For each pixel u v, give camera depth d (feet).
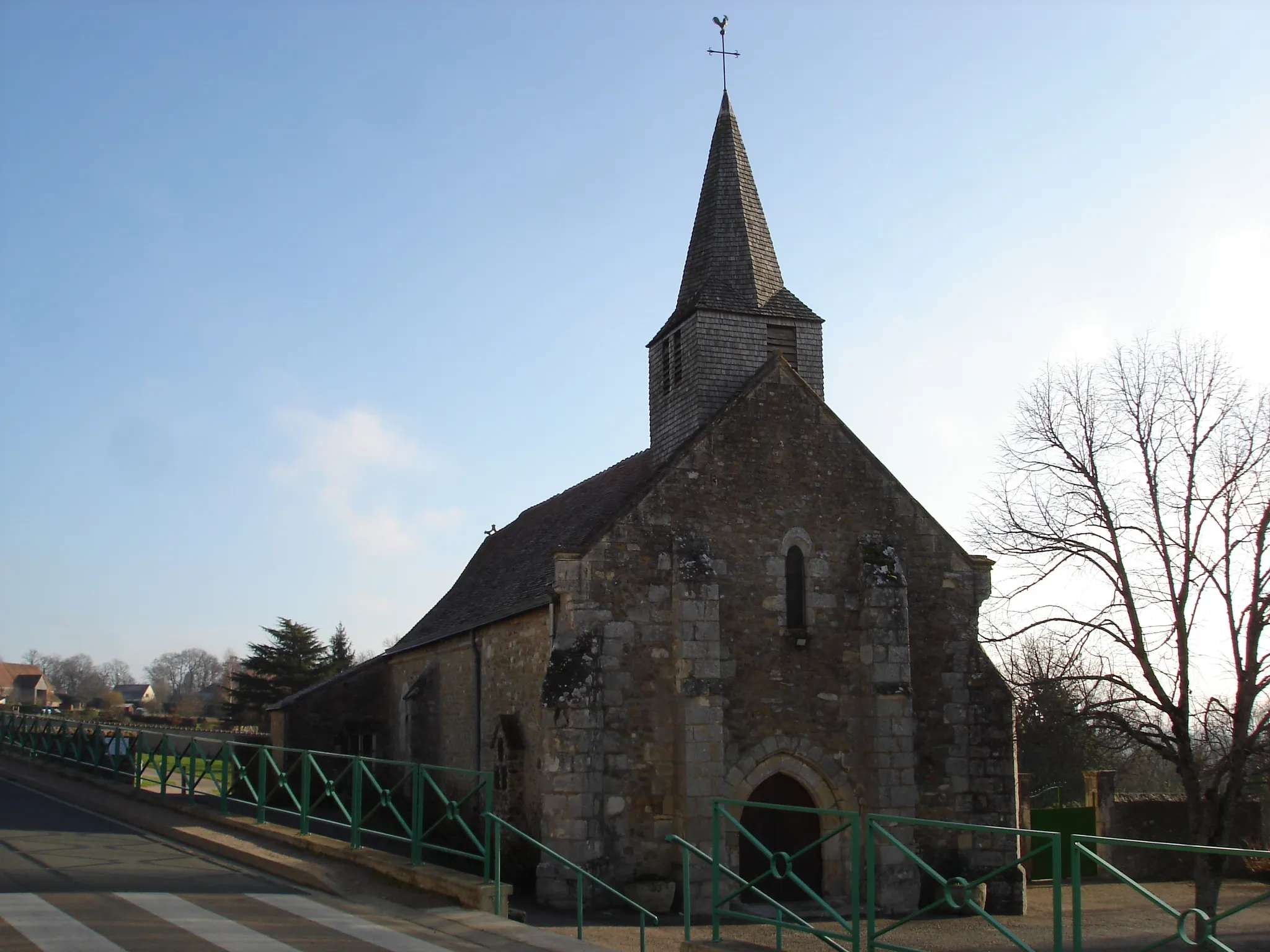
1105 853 87.20
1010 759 68.90
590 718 60.44
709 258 77.46
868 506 70.54
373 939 32.19
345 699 100.63
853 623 68.39
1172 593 66.54
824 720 66.33
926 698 69.10
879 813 64.23
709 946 35.70
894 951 30.91
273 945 30.42
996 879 66.33
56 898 35.81
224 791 56.54
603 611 62.64
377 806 46.83
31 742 91.25
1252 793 83.46
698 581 63.36
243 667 208.23
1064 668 67.92
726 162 81.00
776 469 68.64
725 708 64.18
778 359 70.44
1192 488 67.26
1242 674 63.98
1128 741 69.00
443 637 84.79
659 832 61.52
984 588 71.61
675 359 76.69
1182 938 25.93
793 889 64.59
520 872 63.82
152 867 43.42
